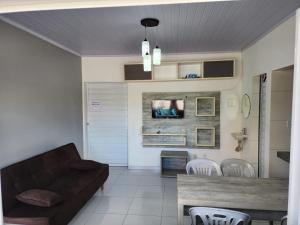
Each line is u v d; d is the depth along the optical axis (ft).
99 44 13.89
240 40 13.16
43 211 8.00
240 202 6.47
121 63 17.12
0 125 8.99
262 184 7.77
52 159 11.76
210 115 16.40
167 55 16.69
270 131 11.25
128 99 17.20
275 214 6.49
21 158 10.22
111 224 9.78
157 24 10.19
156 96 16.84
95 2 3.58
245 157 15.07
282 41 9.92
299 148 3.67
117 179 15.26
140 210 10.99
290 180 3.77
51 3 3.63
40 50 11.79
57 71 13.57
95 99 17.57
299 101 3.65
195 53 16.39
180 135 16.75
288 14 9.14
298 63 3.64
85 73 17.33
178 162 17.02
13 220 7.66
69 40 12.96
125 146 17.71
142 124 17.16
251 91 13.89
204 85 16.46
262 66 12.19
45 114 12.23
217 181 8.03
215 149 16.60
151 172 16.72
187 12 8.92
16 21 9.67
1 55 9.07
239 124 16.28
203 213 5.99
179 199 6.68
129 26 10.54
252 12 8.93
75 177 11.53
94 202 11.84
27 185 9.47
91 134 17.78
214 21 10.00
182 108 16.65
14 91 9.80
